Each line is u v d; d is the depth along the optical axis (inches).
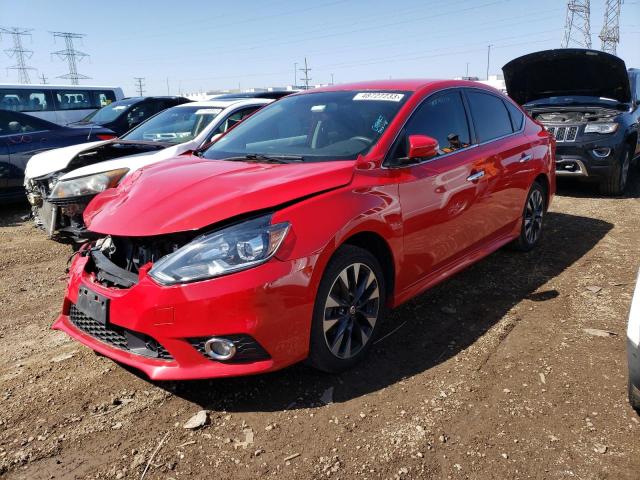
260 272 95.7
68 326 118.6
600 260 192.2
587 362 120.6
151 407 105.8
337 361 112.3
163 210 105.3
